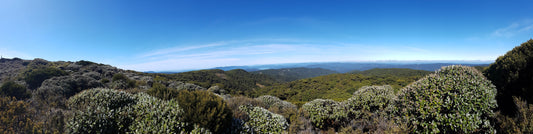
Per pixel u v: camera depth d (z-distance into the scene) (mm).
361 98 6090
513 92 4266
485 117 3645
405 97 4727
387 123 4398
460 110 3693
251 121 5453
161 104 4668
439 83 4535
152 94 6773
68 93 8922
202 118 4043
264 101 9969
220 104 4512
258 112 6027
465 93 3955
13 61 21828
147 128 3836
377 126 4465
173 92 7059
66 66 22312
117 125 4273
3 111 4969
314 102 7055
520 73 4266
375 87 6785
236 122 4922
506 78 4594
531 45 4344
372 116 5285
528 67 4168
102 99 5234
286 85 47375
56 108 5816
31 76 11055
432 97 4164
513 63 4512
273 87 50031
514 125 3213
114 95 5570
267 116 5809
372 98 5848
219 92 20047
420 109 4051
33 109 5457
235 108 6516
